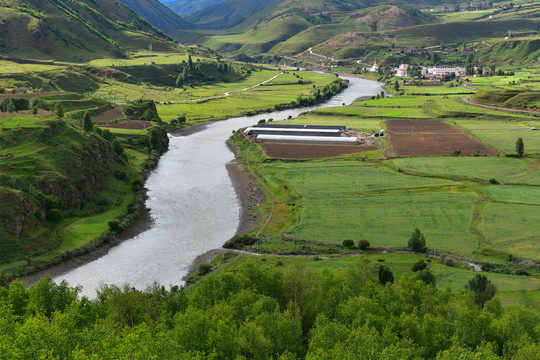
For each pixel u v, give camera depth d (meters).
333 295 80.88
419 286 86.56
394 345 65.00
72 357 58.69
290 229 141.38
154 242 135.12
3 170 141.50
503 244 127.56
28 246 120.88
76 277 114.00
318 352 61.12
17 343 58.69
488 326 72.25
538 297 94.50
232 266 116.38
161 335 65.06
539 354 63.09
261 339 65.75
